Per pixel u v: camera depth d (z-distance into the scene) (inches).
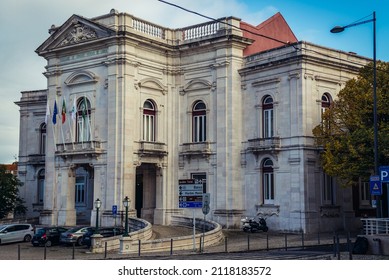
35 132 2209.6
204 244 1240.2
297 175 1525.6
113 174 1662.2
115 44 1689.2
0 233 1542.8
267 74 1632.6
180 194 1146.7
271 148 1569.9
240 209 1663.4
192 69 1785.2
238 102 1696.6
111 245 1218.0
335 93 1621.6
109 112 1691.7
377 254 916.6
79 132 1792.6
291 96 1557.6
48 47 1861.5
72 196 1785.2
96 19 1740.9
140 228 1477.6
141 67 1736.0
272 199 1601.9
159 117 1781.5
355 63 1675.7
